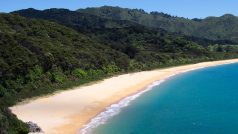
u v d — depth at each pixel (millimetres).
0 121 34469
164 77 98938
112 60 97750
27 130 37625
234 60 161750
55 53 76250
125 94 67875
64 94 63812
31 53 69062
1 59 61125
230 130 43469
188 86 83625
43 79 66500
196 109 56000
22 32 90312
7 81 58500
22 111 50594
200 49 161625
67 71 75125
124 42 143000
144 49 138500
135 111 53500
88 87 72250
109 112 52188
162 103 60656
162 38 154750
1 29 86562
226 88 80875
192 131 43094
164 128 44188
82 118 47906
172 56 135500
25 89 60344
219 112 53781
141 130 43094
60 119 46875
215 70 124562
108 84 77938
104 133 41188
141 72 104938
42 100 58094
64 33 102875
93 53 93125
